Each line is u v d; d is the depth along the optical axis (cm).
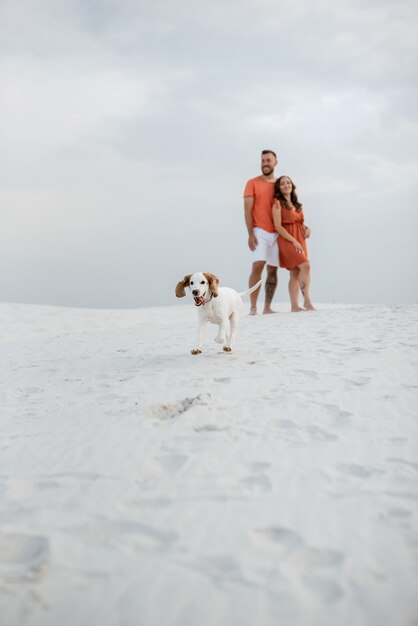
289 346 771
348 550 247
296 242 1284
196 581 227
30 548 259
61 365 763
